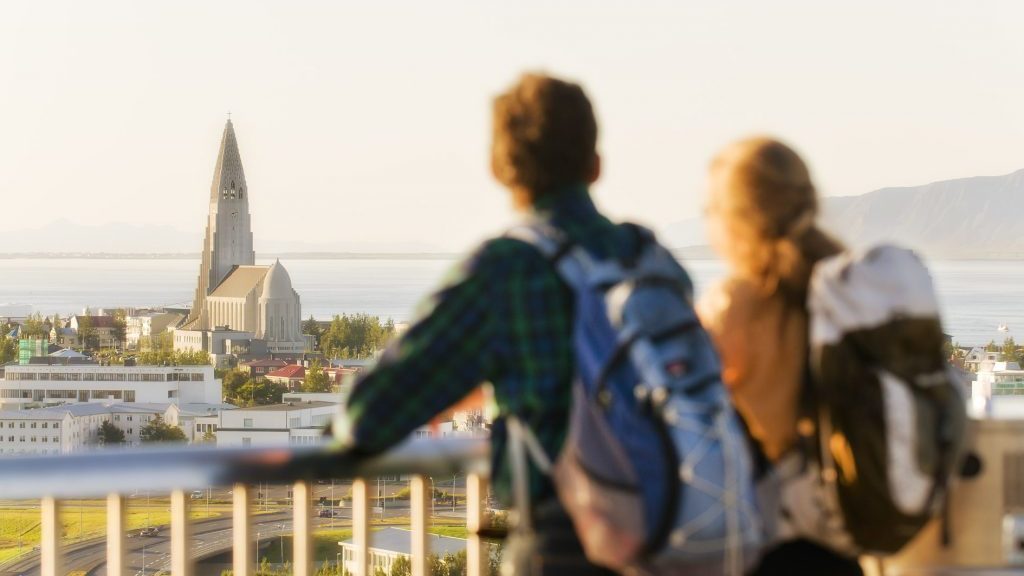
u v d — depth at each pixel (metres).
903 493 4.89
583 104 5.06
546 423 4.73
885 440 4.87
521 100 5.04
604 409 4.59
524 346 4.69
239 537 5.86
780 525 5.23
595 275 4.71
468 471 6.40
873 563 6.12
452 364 4.71
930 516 4.99
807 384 5.14
